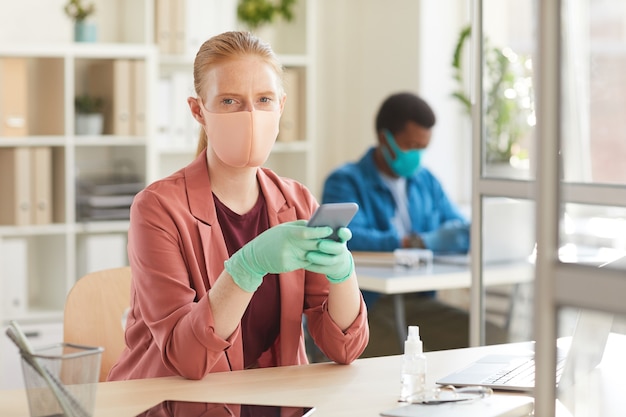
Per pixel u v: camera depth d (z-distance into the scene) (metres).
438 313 4.11
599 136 3.35
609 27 3.65
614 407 1.47
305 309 2.17
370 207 4.57
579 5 3.67
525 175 2.75
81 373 1.55
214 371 2.01
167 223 2.02
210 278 2.04
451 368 2.05
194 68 2.12
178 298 1.96
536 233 1.26
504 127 3.65
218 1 5.37
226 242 2.11
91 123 4.81
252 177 2.14
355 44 6.00
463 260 4.14
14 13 4.91
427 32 5.57
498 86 3.70
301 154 5.63
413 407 1.72
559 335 1.28
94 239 4.77
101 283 2.48
